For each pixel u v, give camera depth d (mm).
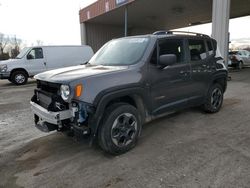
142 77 3898
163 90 4297
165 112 4465
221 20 10805
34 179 3172
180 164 3375
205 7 18156
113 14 19812
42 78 3777
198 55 5188
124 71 3766
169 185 2895
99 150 3939
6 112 6719
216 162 3396
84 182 3043
